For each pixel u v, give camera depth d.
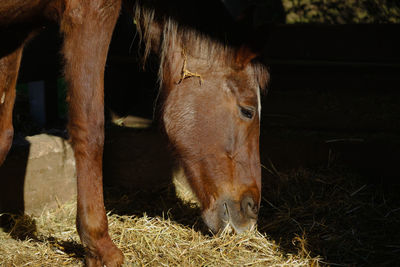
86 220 2.38
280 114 4.69
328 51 5.78
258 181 2.82
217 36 2.70
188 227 3.22
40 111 5.06
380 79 5.49
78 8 2.28
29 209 3.42
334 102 5.14
